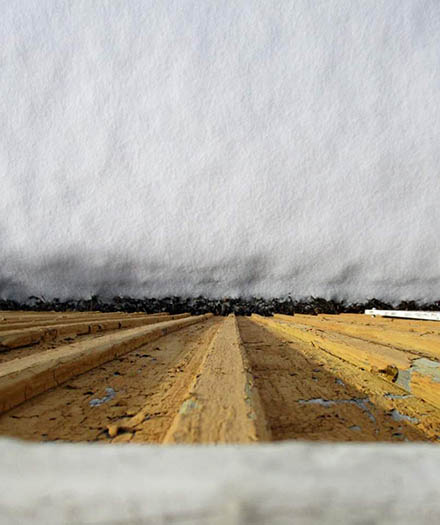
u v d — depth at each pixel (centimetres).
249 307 3453
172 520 54
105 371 335
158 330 691
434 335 432
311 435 185
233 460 63
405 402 246
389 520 54
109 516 55
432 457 62
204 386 211
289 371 340
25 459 62
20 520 56
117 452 64
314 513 54
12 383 228
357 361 366
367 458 62
